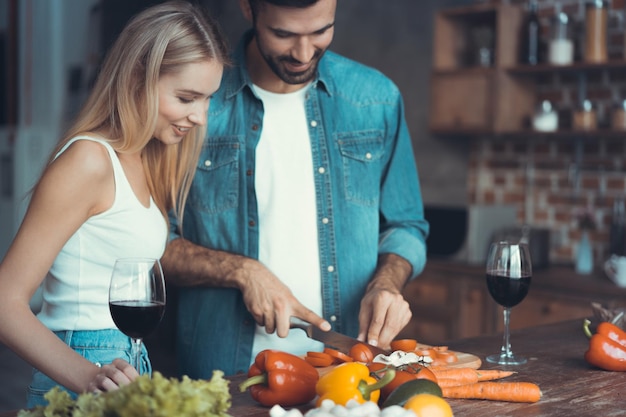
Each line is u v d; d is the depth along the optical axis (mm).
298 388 1436
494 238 4254
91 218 1692
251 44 2262
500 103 4363
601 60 4090
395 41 5211
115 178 1705
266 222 2252
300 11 1886
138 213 1748
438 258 4426
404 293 4484
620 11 4191
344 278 2303
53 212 1606
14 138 6711
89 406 1123
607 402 1526
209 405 1109
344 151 2320
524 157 4641
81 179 1635
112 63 1739
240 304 2232
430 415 1240
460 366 1711
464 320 4227
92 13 6105
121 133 1743
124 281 1433
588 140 4375
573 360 1858
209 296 2254
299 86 2279
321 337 1901
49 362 1493
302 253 2254
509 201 4715
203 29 1741
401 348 1759
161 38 1694
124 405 1080
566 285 3818
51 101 6609
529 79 4508
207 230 2287
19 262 1572
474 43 4586
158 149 1919
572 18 4242
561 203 4492
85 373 1474
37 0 6668
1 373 4977
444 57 4703
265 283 2025
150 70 1695
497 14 4359
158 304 1448
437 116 4672
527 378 1688
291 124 2279
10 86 6938
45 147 6512
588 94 4352
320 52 2012
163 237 1850
